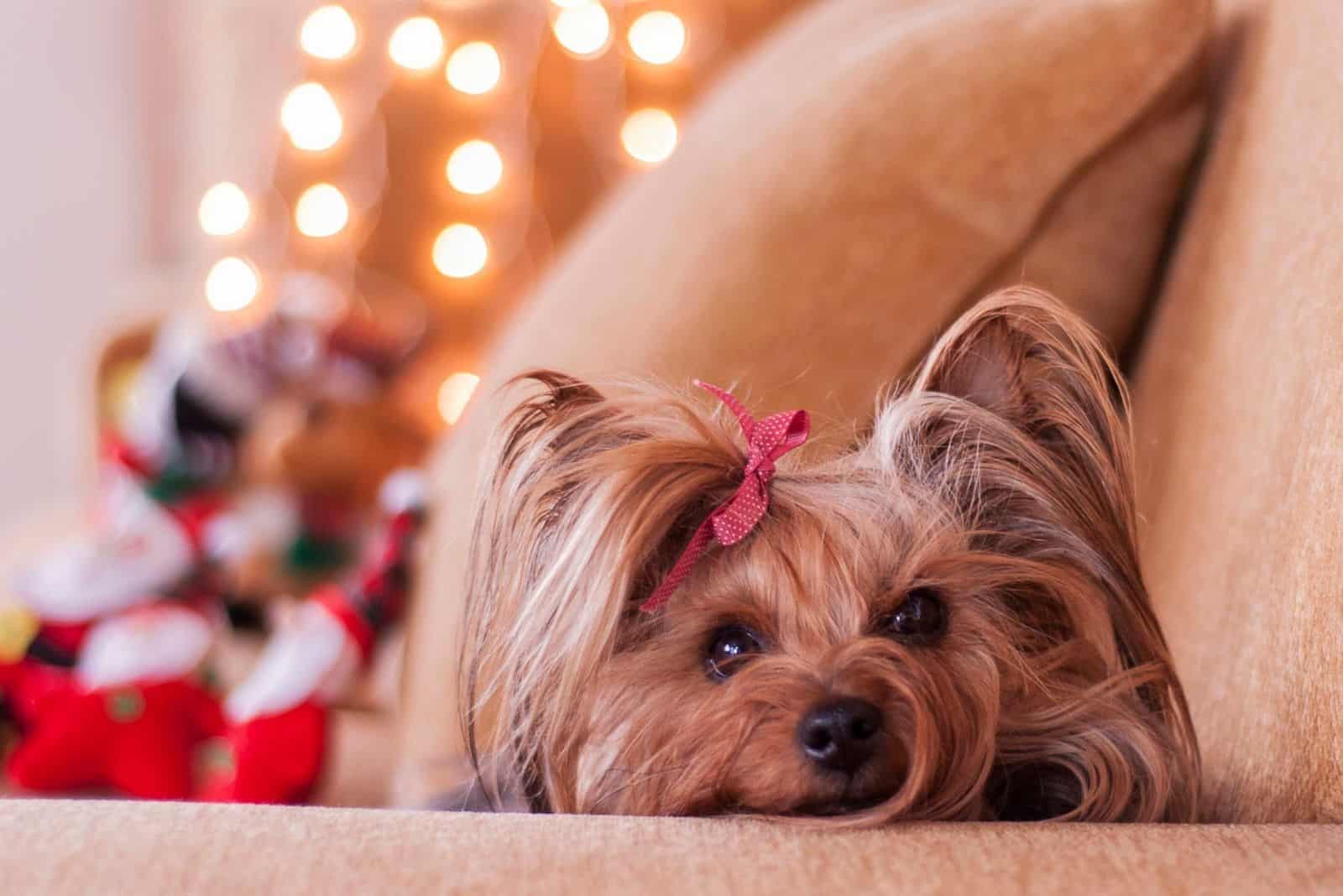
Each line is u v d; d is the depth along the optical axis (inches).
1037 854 14.6
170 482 30.7
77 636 28.5
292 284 35.5
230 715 27.8
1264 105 20.9
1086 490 19.0
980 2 23.5
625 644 19.5
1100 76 22.0
